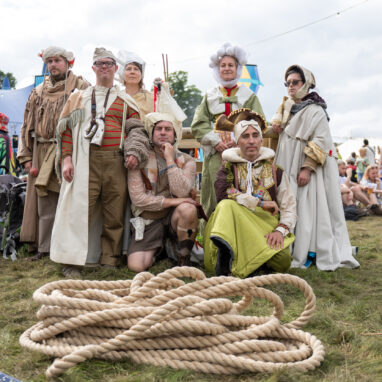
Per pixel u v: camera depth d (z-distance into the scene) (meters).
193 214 3.94
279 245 3.70
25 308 3.02
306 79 4.52
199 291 2.25
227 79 4.75
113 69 4.20
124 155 4.05
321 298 3.27
